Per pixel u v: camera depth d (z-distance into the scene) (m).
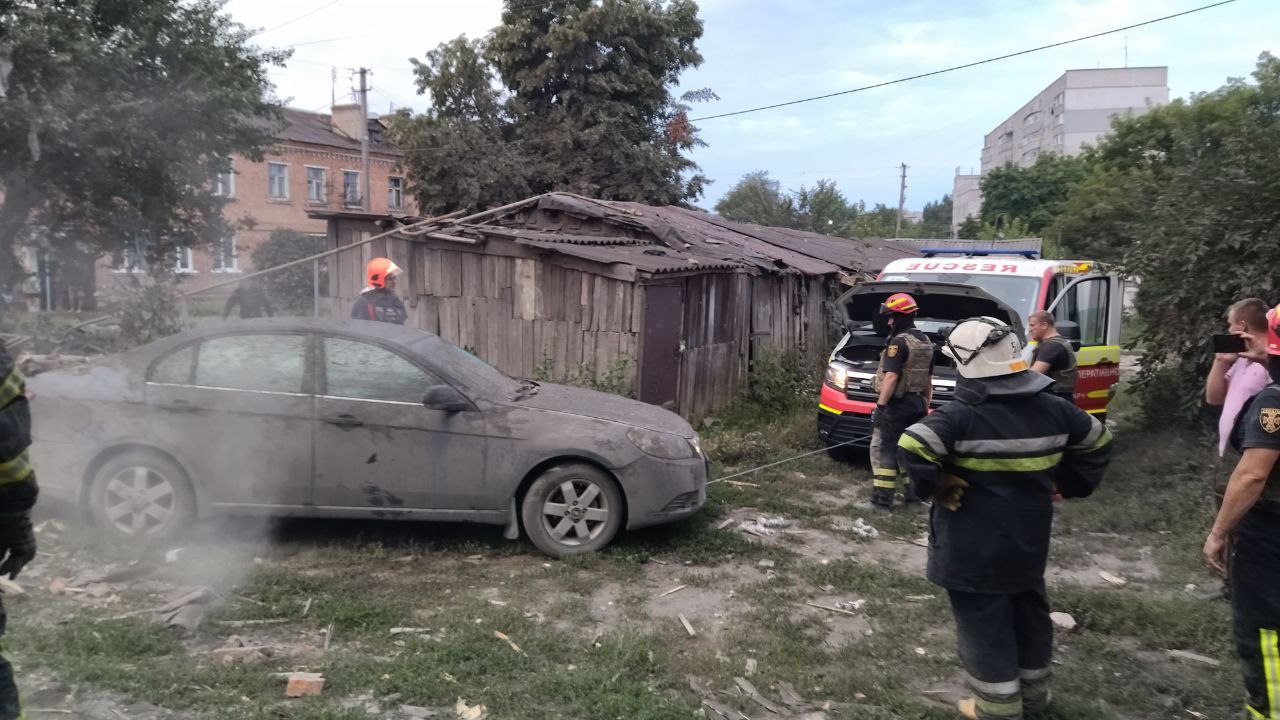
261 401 5.09
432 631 4.18
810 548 5.75
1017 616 3.46
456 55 25.47
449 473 5.18
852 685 3.79
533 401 5.49
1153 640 4.34
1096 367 8.68
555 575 4.97
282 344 5.21
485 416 5.20
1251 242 7.18
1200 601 4.75
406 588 4.70
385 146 41.44
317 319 5.43
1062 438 3.22
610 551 5.30
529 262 9.44
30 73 14.14
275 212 36.75
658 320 9.04
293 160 37.34
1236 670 3.99
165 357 5.16
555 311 9.33
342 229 11.16
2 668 2.21
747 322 11.23
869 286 8.23
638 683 3.70
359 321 5.58
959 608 3.34
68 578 4.54
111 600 4.32
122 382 5.08
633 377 8.75
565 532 5.28
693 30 27.89
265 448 5.09
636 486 5.24
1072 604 4.71
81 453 5.02
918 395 6.54
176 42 16.28
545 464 5.30
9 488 2.18
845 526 6.25
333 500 5.16
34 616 4.07
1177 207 7.76
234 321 5.36
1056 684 3.85
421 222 9.73
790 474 7.70
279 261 23.52
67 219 16.39
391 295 7.71
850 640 4.30
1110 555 5.76
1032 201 44.28
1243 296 7.06
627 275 8.67
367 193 30.72
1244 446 2.99
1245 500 2.95
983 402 3.18
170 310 9.85
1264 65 24.41
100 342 9.66
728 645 4.16
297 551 5.20
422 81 25.91
